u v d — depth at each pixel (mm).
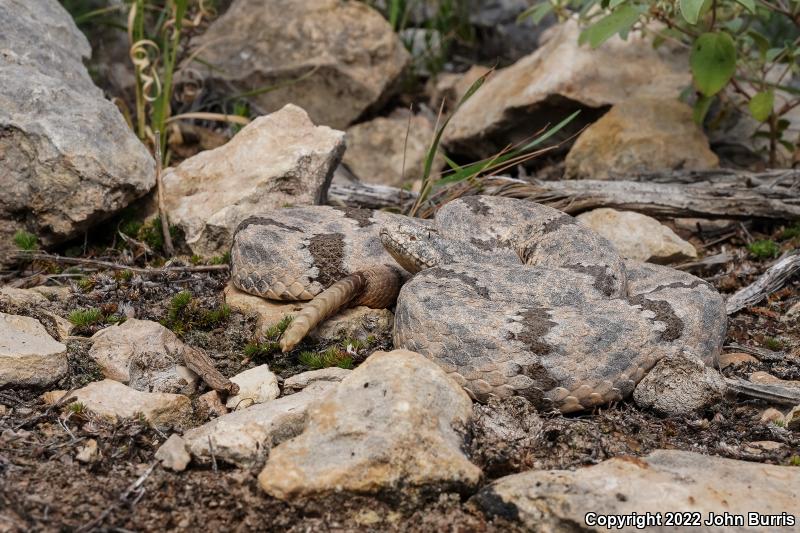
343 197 8789
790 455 5188
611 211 8219
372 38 11344
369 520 4531
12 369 5438
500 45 13742
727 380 5781
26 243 7367
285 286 6770
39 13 8594
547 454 5109
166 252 7828
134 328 6035
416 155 10898
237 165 8195
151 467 4789
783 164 9898
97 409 5242
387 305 6844
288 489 4484
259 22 11422
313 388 5457
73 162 7363
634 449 5211
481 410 5293
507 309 5699
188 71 10734
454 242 6812
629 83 10398
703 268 8094
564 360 5500
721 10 9352
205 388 5859
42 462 4820
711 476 4680
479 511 4574
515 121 10609
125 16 11828
